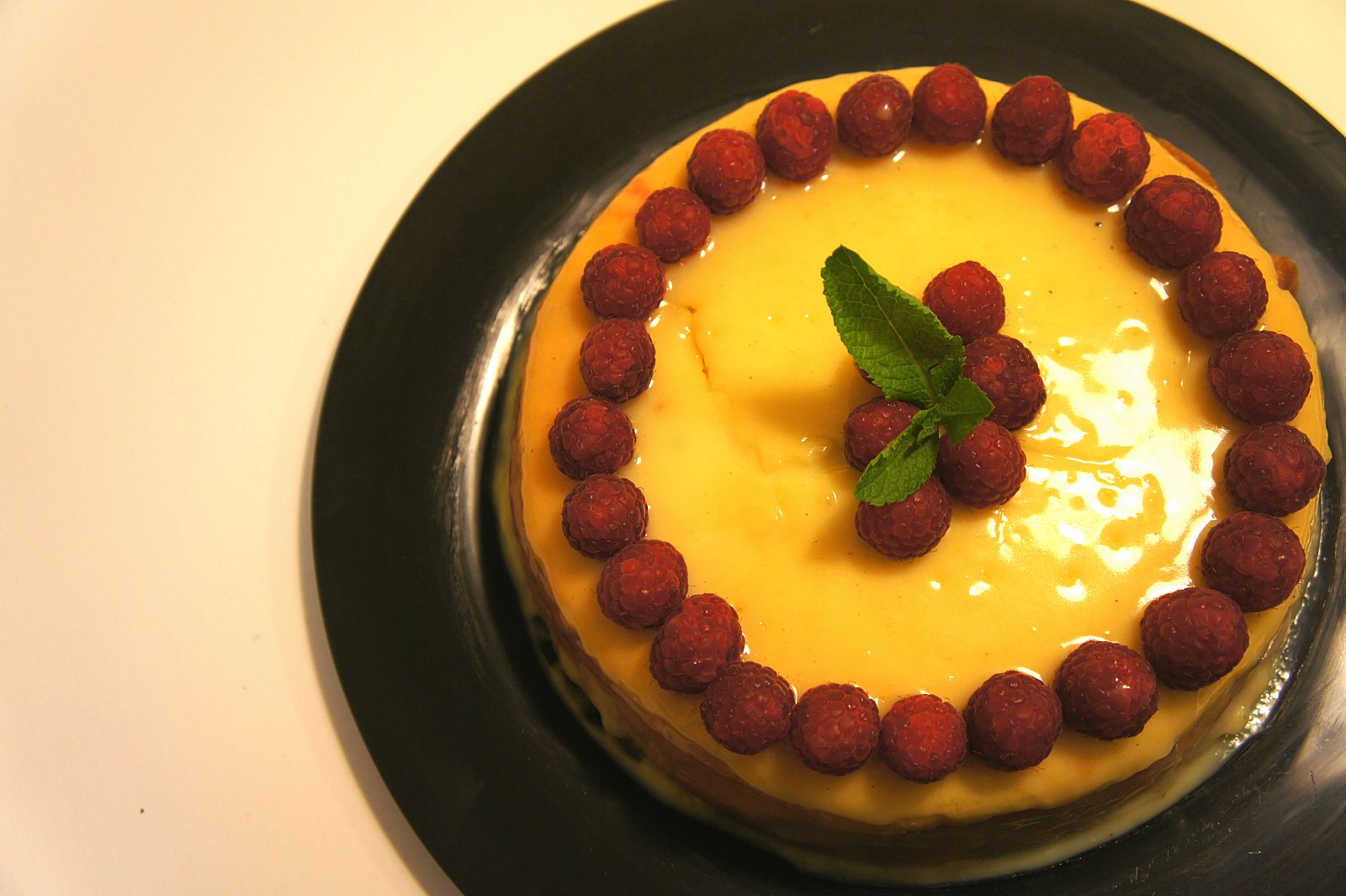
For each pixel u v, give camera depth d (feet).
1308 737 1.45
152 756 1.63
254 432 1.76
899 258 1.43
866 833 1.32
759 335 1.40
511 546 1.55
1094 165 1.41
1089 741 1.28
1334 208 1.63
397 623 1.51
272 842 1.59
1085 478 1.35
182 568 1.70
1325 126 1.67
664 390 1.39
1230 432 1.37
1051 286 1.42
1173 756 1.36
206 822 1.60
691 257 1.44
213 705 1.65
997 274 1.42
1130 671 1.23
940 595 1.31
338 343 1.59
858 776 1.28
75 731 1.64
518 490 1.46
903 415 1.28
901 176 1.47
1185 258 1.39
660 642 1.26
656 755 1.43
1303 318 1.46
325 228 1.86
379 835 1.59
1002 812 1.28
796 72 1.72
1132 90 1.70
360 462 1.56
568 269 1.45
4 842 1.59
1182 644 1.24
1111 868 1.41
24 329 1.80
